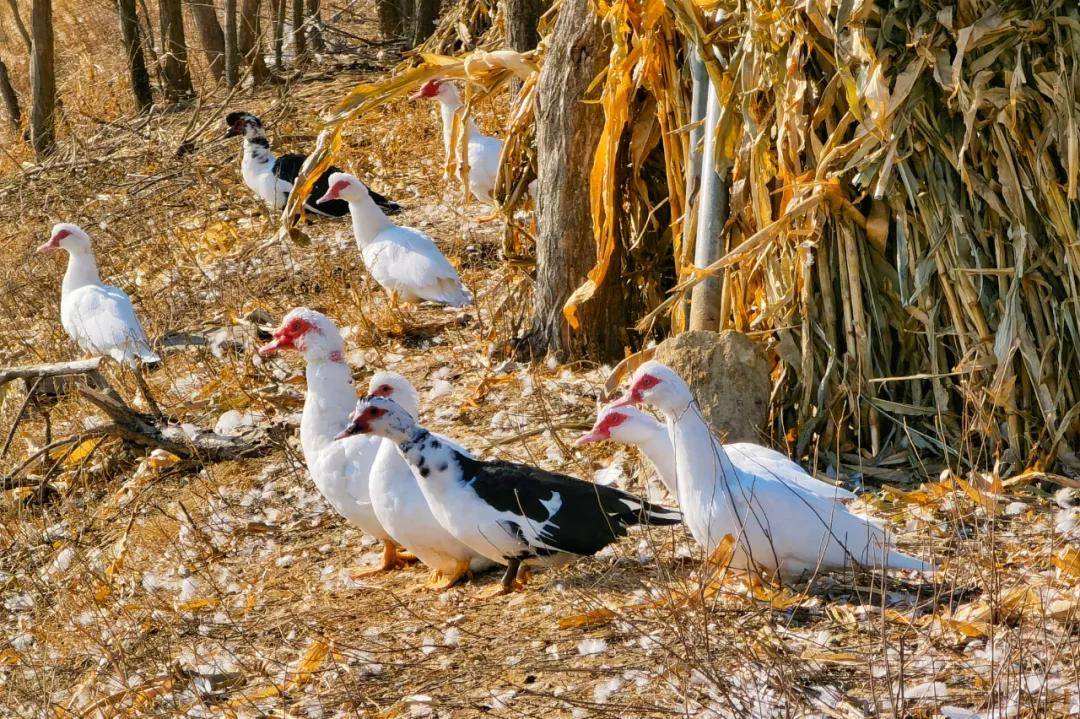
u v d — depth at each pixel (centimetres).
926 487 667
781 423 725
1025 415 687
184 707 549
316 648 562
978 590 549
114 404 846
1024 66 679
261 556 711
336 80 1969
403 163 1513
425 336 1017
